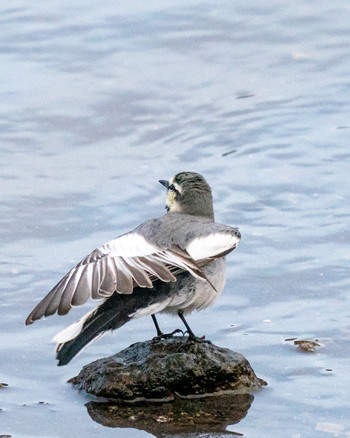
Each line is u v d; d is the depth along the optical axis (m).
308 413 10.59
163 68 20.27
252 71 20.28
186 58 20.66
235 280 13.73
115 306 10.62
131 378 11.02
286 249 14.49
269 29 21.64
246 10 22.30
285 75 20.14
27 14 22.22
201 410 10.73
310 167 16.95
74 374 11.64
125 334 12.63
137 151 17.81
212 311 13.06
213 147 17.86
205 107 19.03
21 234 15.16
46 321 12.91
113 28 21.62
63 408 10.84
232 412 10.66
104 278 9.85
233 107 18.98
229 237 11.02
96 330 10.45
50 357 12.02
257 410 10.71
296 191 16.22
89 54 20.73
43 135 18.17
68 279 9.91
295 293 13.37
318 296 13.26
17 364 11.84
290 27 21.75
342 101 19.09
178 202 12.47
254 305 13.13
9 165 17.23
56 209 15.88
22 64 20.41
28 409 10.80
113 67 20.28
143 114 18.83
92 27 21.64
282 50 20.97
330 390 11.06
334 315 12.77
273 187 16.38
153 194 16.34
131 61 20.48
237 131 18.27
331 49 20.94
